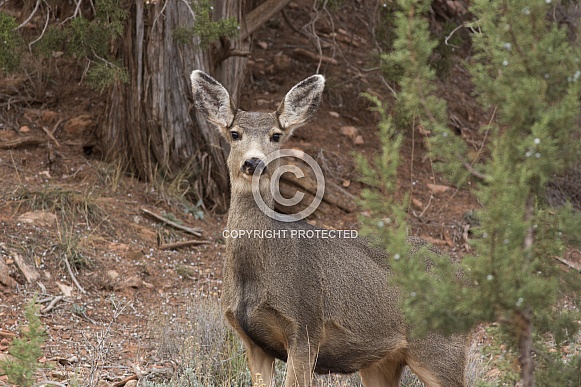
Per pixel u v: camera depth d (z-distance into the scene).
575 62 6.95
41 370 10.40
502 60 6.99
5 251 13.46
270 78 19.97
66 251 13.83
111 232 14.89
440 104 7.18
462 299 6.64
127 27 16.03
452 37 18.50
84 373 10.70
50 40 15.18
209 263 14.95
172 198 16.14
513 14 6.94
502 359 7.69
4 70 14.96
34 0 17.80
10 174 15.70
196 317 12.14
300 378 9.12
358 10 22.67
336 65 20.73
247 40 17.09
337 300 9.33
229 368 10.73
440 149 7.10
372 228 6.84
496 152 6.78
